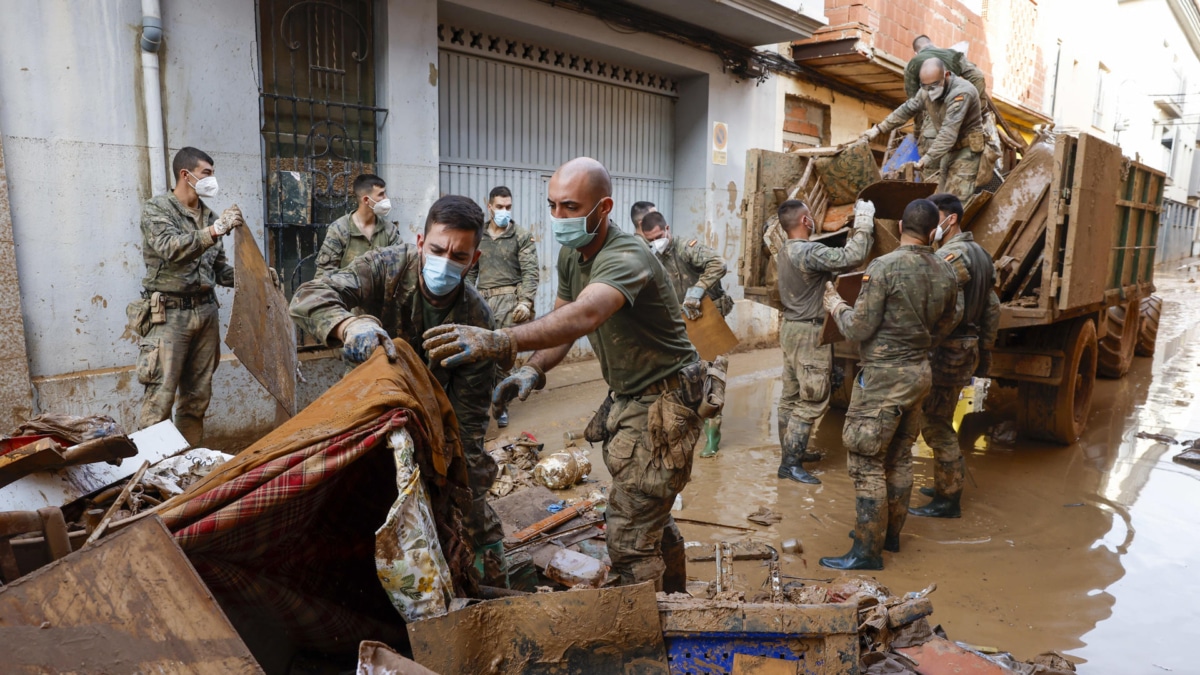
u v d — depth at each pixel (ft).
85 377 14.19
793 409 15.79
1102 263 17.75
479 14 20.35
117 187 14.34
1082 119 63.72
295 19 17.01
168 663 4.42
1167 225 92.12
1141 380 26.27
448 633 5.26
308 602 6.06
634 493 8.52
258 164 16.29
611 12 23.17
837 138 36.06
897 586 11.28
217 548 5.49
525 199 24.09
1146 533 13.39
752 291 18.78
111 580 4.49
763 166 18.61
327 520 6.33
